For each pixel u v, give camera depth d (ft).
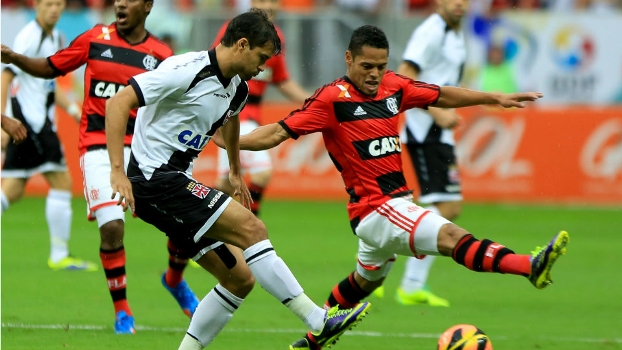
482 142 187.83
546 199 187.83
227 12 193.67
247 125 117.70
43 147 115.44
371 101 72.49
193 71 62.08
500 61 195.52
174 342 75.61
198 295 102.42
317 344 68.74
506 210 183.21
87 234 152.87
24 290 102.53
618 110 186.91
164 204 63.46
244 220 62.85
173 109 63.05
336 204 189.37
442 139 100.07
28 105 115.03
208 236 63.31
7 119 83.97
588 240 152.56
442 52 100.22
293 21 188.44
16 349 71.82
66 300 96.99
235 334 80.79
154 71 61.87
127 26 83.92
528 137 187.21
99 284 107.45
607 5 208.64
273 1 116.37
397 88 74.28
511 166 188.03
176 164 64.13
